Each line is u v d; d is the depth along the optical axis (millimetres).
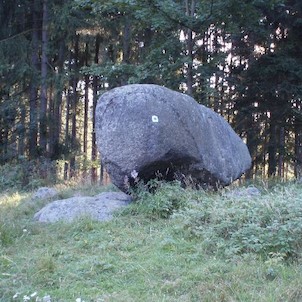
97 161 19188
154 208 6867
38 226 6742
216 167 8094
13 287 4410
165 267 4812
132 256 5223
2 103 17562
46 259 4949
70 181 13680
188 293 4195
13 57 17141
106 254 5289
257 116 16203
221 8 11727
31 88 18125
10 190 14102
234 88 16500
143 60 15016
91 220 6582
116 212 6965
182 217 6297
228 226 5590
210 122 8562
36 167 15867
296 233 5094
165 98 7387
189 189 7371
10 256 5336
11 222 7012
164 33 13398
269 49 15820
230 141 9141
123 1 11539
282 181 10602
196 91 12906
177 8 11609
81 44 21406
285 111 14719
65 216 7113
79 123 29297
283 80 14398
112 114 7328
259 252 4988
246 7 11906
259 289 4184
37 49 18219
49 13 17406
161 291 4273
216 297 3986
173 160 7414
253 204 6117
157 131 7113
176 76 12383
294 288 4008
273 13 14977
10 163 17281
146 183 7637
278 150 15711
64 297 4188
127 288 4375
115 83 14656
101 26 18516
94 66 13156
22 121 18031
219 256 5098
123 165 7219
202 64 12648
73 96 24359
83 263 4957
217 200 6598
